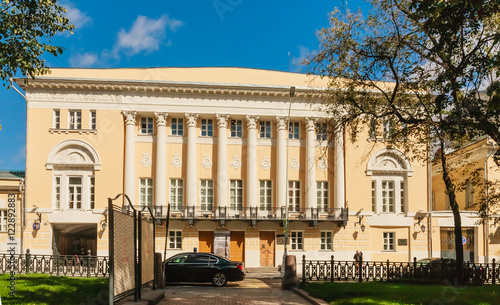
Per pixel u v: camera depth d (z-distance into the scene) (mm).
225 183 36500
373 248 37312
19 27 15898
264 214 37062
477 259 36594
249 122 37219
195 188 36312
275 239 36719
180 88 36406
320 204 37719
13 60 16000
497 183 21484
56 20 16641
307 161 37375
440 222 37875
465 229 37906
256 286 22016
